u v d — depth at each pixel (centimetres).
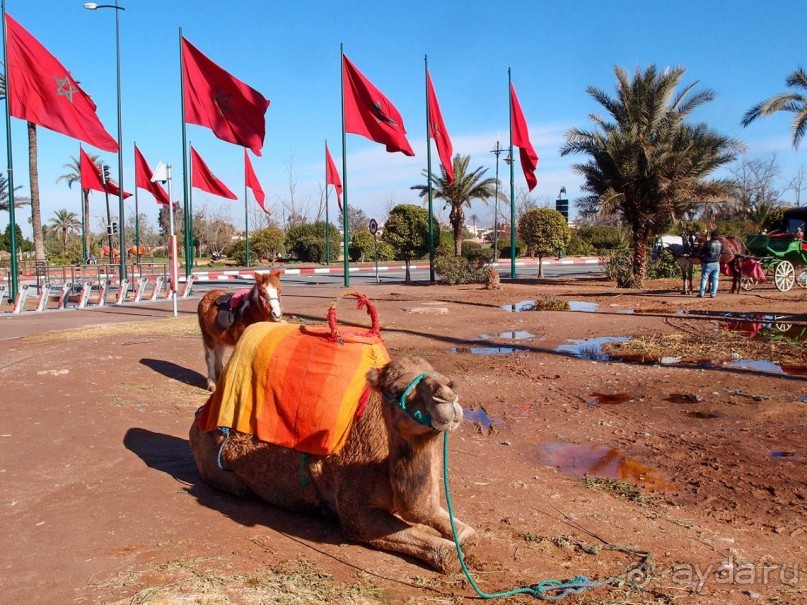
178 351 1235
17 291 2202
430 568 431
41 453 646
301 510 512
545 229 3231
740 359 1159
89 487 558
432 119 2961
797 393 922
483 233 10150
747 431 766
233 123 2150
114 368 1059
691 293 2342
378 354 497
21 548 441
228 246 7125
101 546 444
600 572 439
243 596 377
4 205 4634
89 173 2858
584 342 1359
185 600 367
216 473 548
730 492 595
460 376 1055
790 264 2417
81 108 2038
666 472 648
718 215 5819
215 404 534
